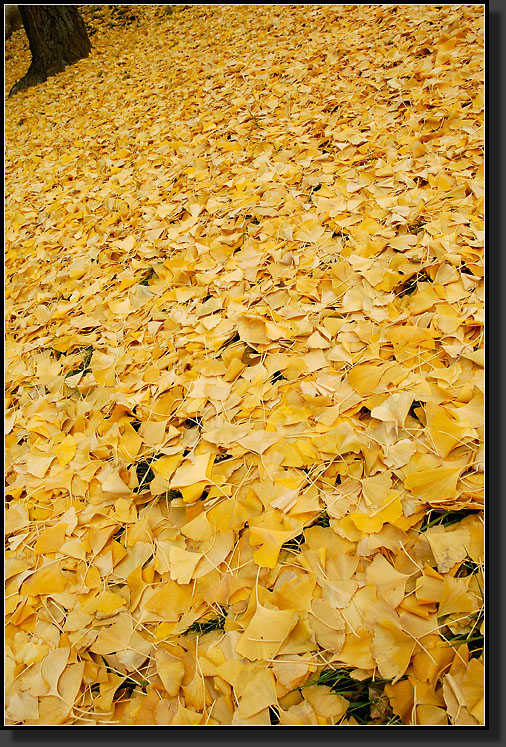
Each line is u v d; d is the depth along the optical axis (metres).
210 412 1.18
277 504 0.93
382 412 1.01
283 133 2.15
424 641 0.75
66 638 0.90
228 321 1.39
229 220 1.79
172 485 1.02
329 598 0.81
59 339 1.65
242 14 3.78
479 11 2.25
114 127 3.10
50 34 4.28
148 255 1.83
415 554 0.85
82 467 1.19
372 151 1.83
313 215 1.63
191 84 3.10
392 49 2.36
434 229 1.39
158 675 0.83
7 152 3.41
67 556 1.03
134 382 1.37
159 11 4.66
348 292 1.31
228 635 0.82
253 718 0.73
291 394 1.13
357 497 0.93
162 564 0.95
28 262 2.17
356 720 0.73
